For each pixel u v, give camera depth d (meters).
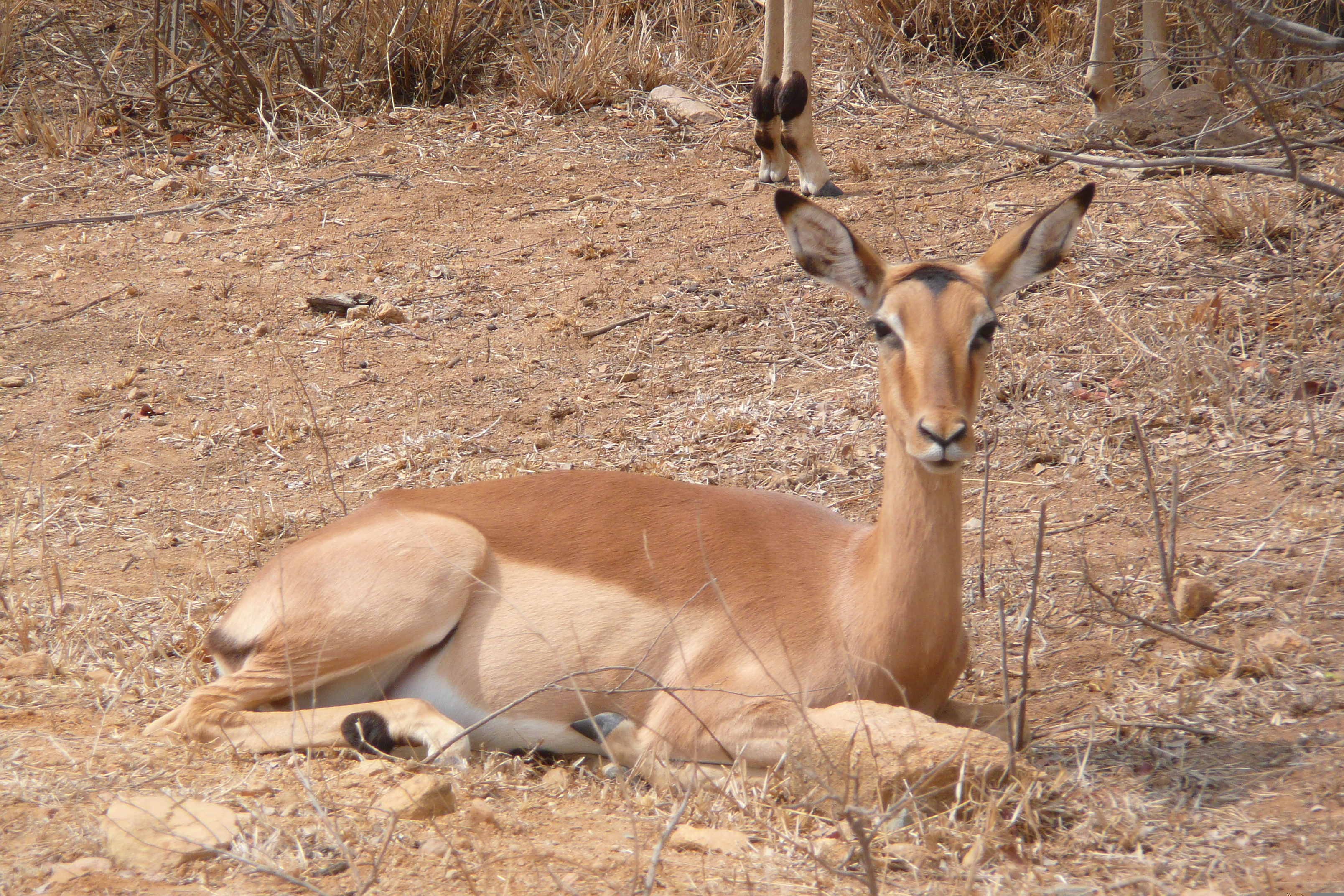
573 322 17.12
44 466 14.21
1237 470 12.29
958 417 7.46
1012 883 6.94
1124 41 22.97
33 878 6.57
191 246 19.92
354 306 17.77
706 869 7.07
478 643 8.85
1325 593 10.08
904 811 7.34
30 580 11.59
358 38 25.16
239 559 12.16
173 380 16.20
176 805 7.28
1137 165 12.25
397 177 22.16
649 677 8.20
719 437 14.28
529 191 21.55
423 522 8.98
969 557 11.52
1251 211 17.27
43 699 9.23
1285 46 17.42
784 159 21.00
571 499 9.25
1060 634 10.21
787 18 19.44
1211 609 10.12
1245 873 6.89
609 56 25.36
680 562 8.77
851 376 15.45
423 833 7.32
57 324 17.53
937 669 8.22
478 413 15.14
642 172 22.08
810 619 8.34
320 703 9.08
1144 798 7.80
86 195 21.62
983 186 20.02
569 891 6.60
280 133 23.94
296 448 14.57
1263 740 8.29
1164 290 16.06
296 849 7.02
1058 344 15.25
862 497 12.84
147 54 26.12
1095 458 12.95
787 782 7.93
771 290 17.67
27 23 27.09
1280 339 14.55
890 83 24.84
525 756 8.94
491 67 26.30
